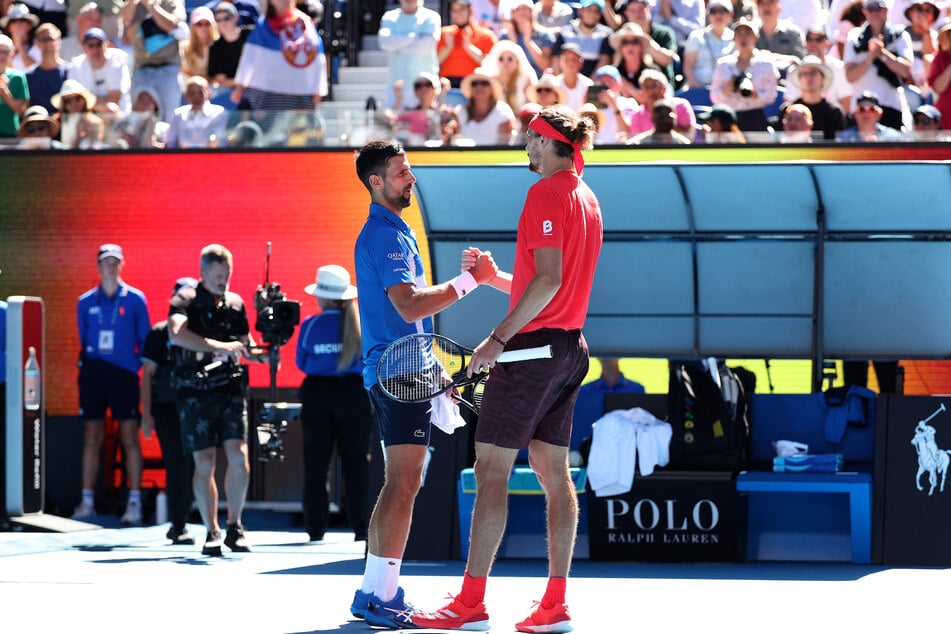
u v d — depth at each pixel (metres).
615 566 14.17
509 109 19.89
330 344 16.42
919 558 14.09
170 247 20.14
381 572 10.20
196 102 20.19
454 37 23.00
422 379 10.21
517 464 15.30
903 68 21.23
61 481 20.41
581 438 15.43
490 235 16.53
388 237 10.27
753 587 12.47
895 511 14.15
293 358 19.91
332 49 24.53
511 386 9.80
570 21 24.25
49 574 13.59
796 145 18.31
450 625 9.95
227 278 15.55
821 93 20.14
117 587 12.59
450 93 21.59
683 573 13.55
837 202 15.62
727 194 15.77
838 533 14.52
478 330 16.81
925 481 14.12
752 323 16.44
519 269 9.96
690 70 22.59
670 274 16.39
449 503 14.62
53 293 20.34
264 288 15.71
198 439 15.31
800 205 15.73
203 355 15.29
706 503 14.39
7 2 23.84
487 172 15.73
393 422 10.20
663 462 14.59
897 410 14.26
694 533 14.43
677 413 14.71
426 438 10.29
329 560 14.82
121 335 19.34
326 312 16.52
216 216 20.06
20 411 18.70
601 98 20.05
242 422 15.58
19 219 20.39
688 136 18.95
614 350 16.81
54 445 20.39
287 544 16.67
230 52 22.86
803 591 12.20
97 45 22.81
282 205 19.92
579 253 9.92
